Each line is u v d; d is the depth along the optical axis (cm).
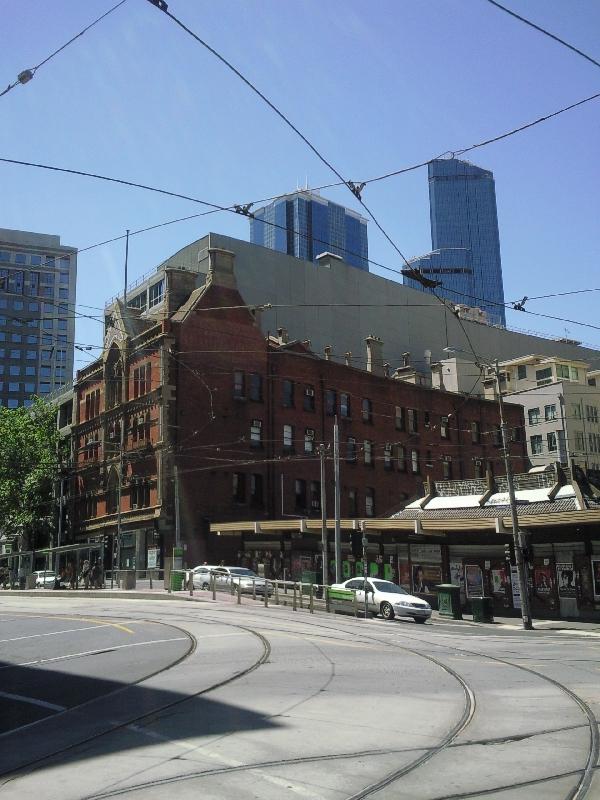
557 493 3669
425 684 1321
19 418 6494
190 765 811
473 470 7138
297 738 925
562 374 7912
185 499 5181
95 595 4006
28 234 11475
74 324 11831
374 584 3103
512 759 830
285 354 5931
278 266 7244
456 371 7862
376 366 6719
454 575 3909
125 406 5672
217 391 5488
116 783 755
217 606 3186
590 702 1151
